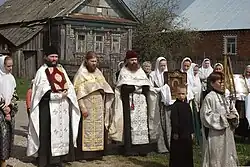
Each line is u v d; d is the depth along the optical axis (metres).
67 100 7.76
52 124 7.53
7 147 7.05
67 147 7.78
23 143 9.91
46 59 7.75
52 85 7.52
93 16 32.38
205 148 6.84
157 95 8.87
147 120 8.84
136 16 35.84
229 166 6.74
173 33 36.03
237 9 41.16
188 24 40.81
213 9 43.00
